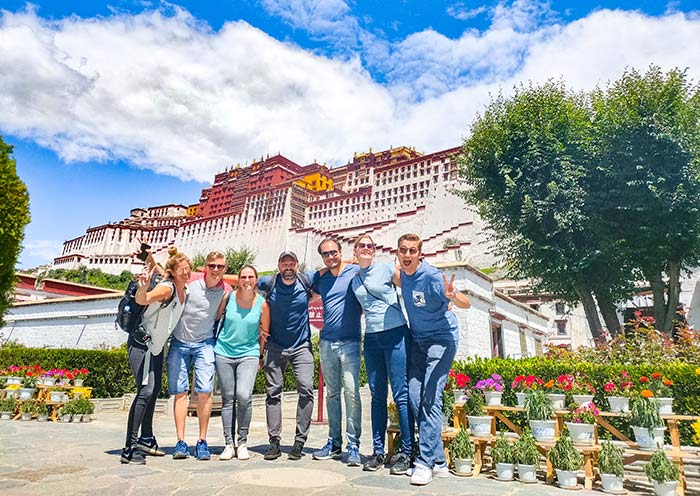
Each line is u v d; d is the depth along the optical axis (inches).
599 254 500.7
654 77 518.0
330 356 184.2
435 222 2519.7
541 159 534.3
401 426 167.2
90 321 653.9
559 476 158.7
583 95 619.5
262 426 310.2
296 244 3159.5
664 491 150.2
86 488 130.3
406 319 185.3
